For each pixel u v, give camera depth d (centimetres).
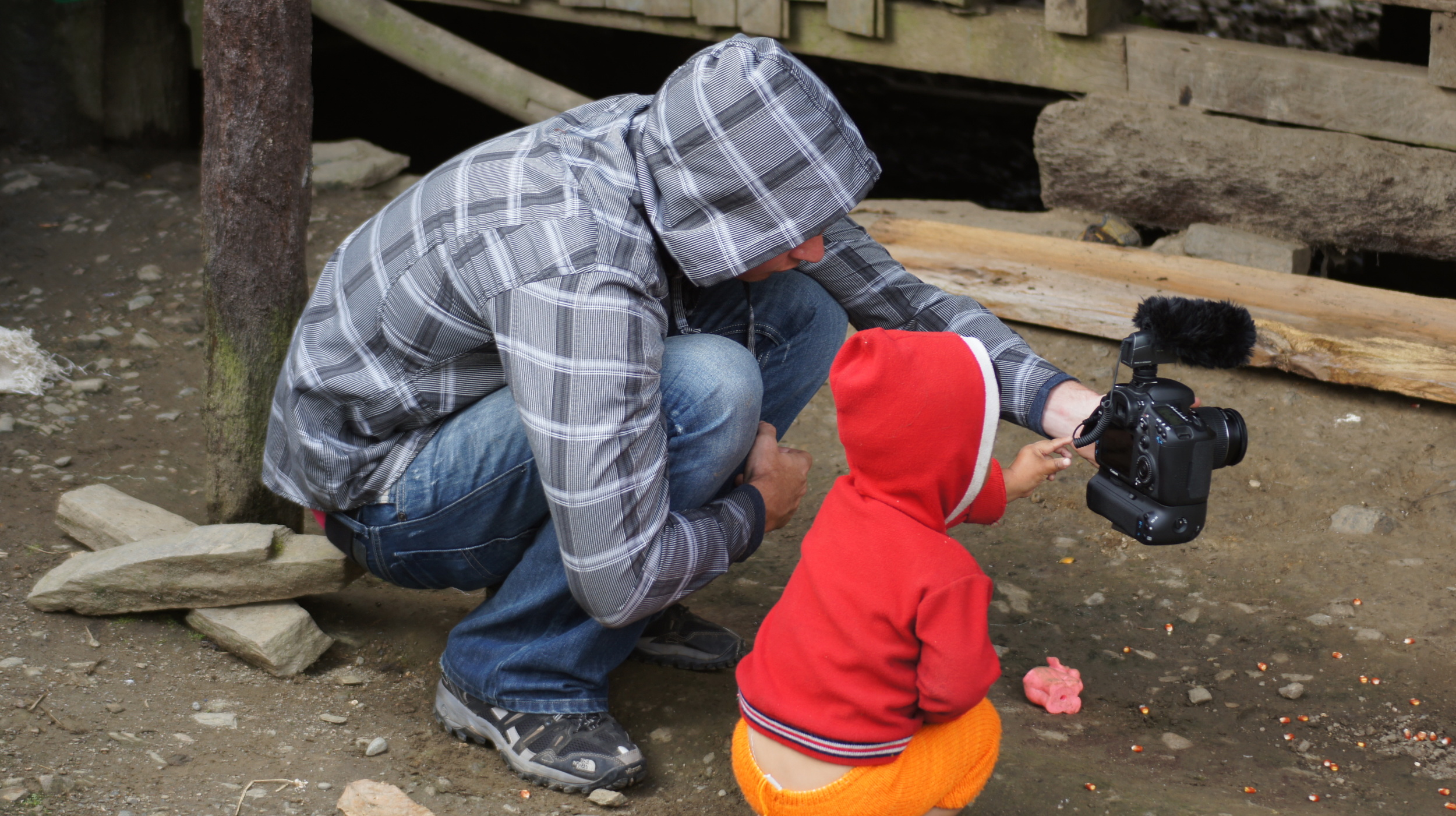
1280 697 281
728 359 237
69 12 591
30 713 242
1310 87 438
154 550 284
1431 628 299
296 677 275
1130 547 345
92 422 397
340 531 252
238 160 287
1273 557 334
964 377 195
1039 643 307
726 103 205
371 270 231
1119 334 413
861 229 277
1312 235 453
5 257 507
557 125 237
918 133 789
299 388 238
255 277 295
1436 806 242
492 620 246
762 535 244
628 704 276
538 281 211
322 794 229
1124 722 275
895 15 507
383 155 608
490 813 231
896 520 198
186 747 239
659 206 218
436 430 239
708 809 240
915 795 202
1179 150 466
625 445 212
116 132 626
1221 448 201
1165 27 762
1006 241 472
